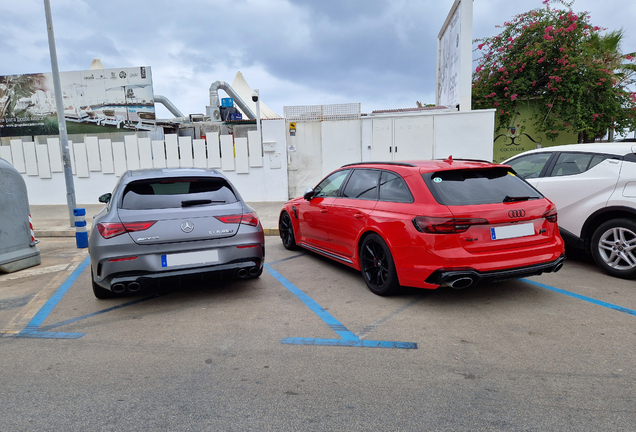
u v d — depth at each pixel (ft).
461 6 40.60
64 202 46.62
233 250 14.02
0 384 9.09
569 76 41.81
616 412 7.53
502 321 12.03
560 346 10.32
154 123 61.93
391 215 13.52
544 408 7.72
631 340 10.55
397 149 41.24
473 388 8.48
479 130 39.70
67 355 10.53
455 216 11.96
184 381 9.05
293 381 8.95
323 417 7.59
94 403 8.23
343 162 42.63
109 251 12.76
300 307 13.80
